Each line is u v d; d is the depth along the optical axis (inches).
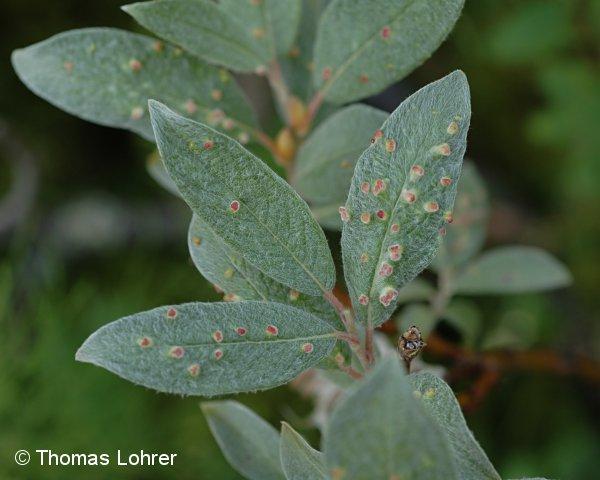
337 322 9.9
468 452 9.0
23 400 17.6
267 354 9.3
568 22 17.9
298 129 11.7
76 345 18.2
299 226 9.6
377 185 9.5
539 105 20.7
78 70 11.1
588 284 20.2
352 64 10.9
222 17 11.1
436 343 12.6
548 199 21.3
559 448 18.6
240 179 9.4
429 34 10.6
